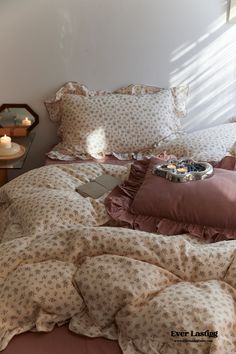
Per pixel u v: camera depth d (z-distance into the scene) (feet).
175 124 9.15
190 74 9.18
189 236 5.35
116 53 8.91
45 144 9.45
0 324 4.12
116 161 8.36
